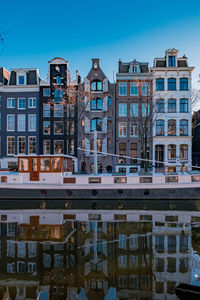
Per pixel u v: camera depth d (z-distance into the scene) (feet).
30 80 86.94
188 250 19.79
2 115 85.05
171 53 82.33
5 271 16.12
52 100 84.38
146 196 45.14
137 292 13.64
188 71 81.10
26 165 47.73
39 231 25.52
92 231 25.44
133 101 82.28
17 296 13.34
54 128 84.38
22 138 84.94
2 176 48.24
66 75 84.94
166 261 17.60
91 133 82.79
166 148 79.05
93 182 46.24
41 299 13.08
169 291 13.67
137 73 81.71
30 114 85.05
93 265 16.97
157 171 77.25
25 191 46.68
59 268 16.61
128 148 81.56
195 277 15.15
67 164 51.29
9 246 20.81
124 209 37.29
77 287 14.25
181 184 44.91
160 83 81.97
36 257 18.38
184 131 80.59
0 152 84.23
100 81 84.69
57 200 45.11
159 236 23.62
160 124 81.05
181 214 33.60
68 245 21.12
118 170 79.77
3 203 42.73
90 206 39.81
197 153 88.17
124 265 17.02
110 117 83.41
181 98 81.05
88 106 82.69
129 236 23.71
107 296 13.26
